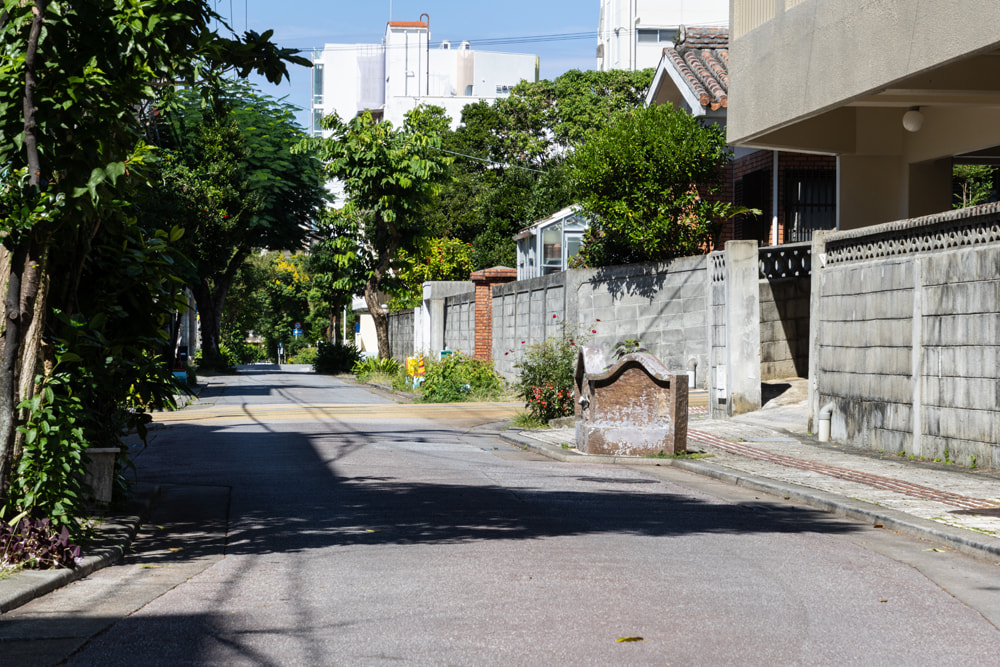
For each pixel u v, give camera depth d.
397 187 49.62
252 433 20.77
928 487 12.21
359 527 9.89
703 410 23.73
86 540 8.55
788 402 21.94
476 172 70.94
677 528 9.94
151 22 7.79
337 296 78.31
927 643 5.87
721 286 22.25
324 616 6.42
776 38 18.73
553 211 50.53
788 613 6.55
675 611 6.55
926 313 14.79
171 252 10.32
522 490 12.61
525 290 33.91
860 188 21.17
